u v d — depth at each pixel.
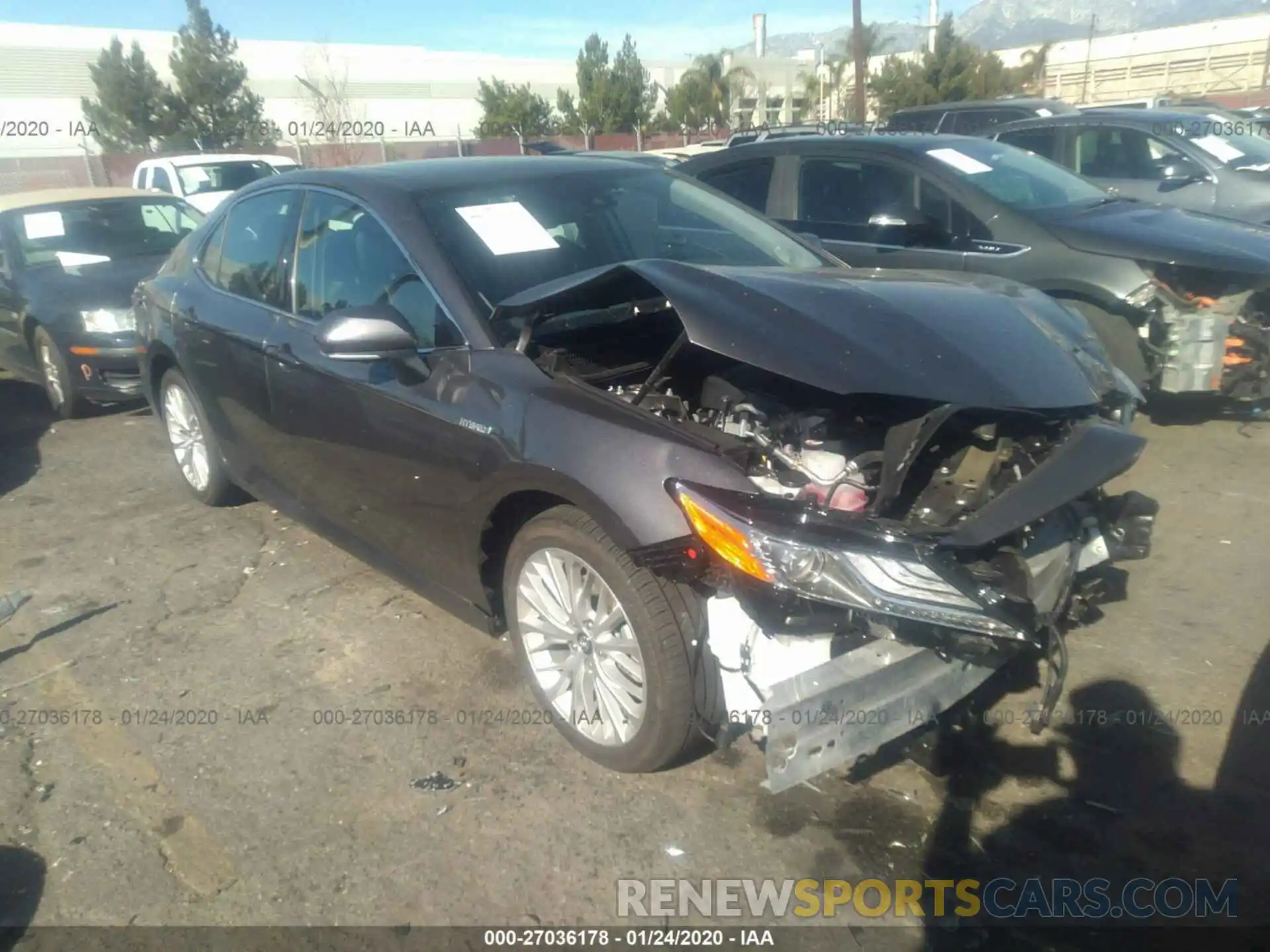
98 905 2.79
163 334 5.16
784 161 7.16
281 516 5.41
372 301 3.81
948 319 3.17
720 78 35.88
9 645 4.20
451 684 3.76
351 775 3.28
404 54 42.34
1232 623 3.94
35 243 7.91
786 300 3.08
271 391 4.27
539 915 2.70
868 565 2.56
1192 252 5.55
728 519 2.63
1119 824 2.94
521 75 43.00
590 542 3.00
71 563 4.96
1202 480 5.36
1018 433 3.20
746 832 2.96
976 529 2.76
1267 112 15.37
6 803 3.21
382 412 3.64
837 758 2.68
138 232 8.29
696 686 2.92
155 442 6.93
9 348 7.94
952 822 2.96
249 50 37.53
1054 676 2.98
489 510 3.31
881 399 3.13
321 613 4.34
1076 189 6.73
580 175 4.31
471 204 3.89
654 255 4.00
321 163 29.00
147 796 3.22
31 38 34.00
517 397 3.19
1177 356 5.71
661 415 3.08
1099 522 3.33
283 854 2.95
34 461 6.62
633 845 2.93
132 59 30.05
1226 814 2.96
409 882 2.83
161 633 4.23
